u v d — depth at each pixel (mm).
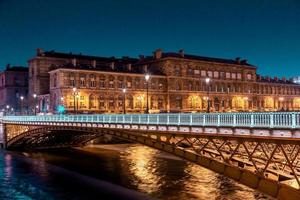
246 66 124188
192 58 112688
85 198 37312
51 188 41656
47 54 109500
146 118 35844
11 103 134125
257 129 23938
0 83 140125
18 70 136625
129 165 53688
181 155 31453
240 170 26078
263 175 24250
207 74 114750
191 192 37438
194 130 29484
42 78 107000
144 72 105500
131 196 37094
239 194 36000
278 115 22797
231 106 120000
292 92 140250
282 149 22734
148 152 66688
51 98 97500
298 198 22250
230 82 119625
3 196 38625
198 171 47375
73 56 112250
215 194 36250
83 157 62562
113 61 115500
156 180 43188
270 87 132500
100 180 44719
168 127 32438
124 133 39438
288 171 24844
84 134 64875
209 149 29422
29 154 67438
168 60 107188
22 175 48750
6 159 61594
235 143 27812
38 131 62562
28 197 38188
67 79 93125
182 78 109375
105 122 42781
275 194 23547
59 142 73562
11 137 74625
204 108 113625
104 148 73562
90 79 96312
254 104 126875
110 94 98812
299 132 21422
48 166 54656
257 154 26484
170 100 107250
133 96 102250
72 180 45156
